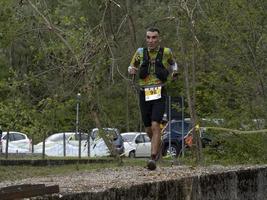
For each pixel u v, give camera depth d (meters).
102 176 11.70
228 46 20.62
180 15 20.70
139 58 12.70
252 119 20.66
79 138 23.08
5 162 22.27
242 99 20.69
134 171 12.88
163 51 12.59
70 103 20.31
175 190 9.78
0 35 21.27
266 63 20.47
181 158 19.70
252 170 12.63
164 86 12.60
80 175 12.50
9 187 7.01
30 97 20.55
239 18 20.19
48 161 23.16
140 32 24.00
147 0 26.66
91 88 20.27
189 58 20.97
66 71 20.22
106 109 23.19
